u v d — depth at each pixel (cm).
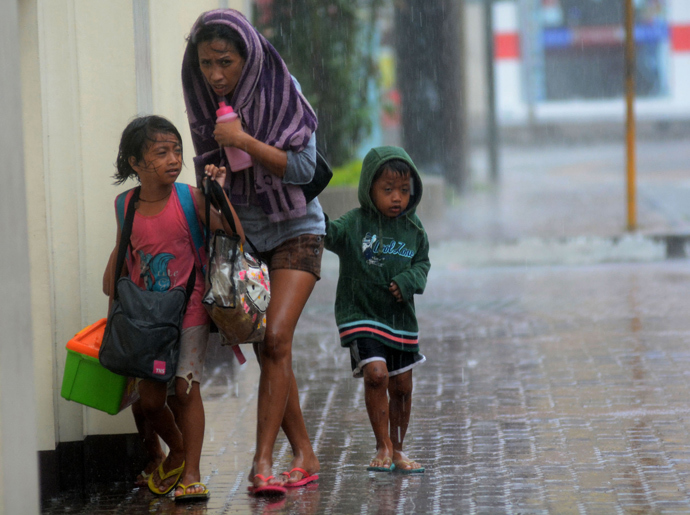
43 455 1583
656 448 1742
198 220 1491
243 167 1520
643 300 3441
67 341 1638
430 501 1471
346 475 1636
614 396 2158
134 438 1672
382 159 1639
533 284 3931
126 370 1405
